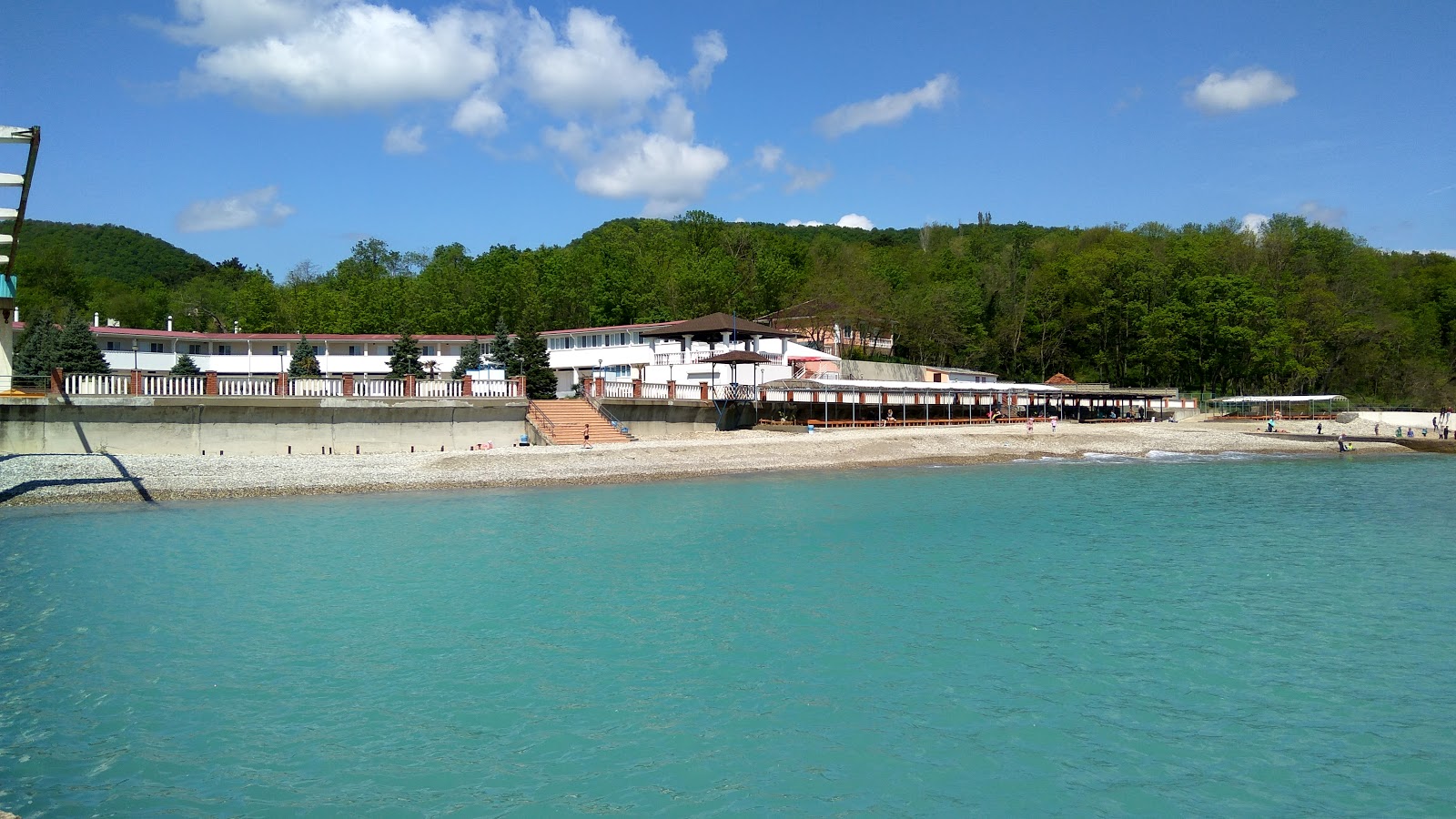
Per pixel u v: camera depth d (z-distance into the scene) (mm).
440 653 19172
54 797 12703
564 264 109688
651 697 16766
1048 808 12750
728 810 12562
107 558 28062
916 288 130500
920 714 16016
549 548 30391
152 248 178375
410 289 106750
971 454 67625
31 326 74062
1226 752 14641
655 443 60094
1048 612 22547
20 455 42656
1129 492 48031
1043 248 146750
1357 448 81375
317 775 13547
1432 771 14023
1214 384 122188
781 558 28906
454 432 55938
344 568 27109
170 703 16312
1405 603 23719
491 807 12586
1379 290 129375
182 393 47812
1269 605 23422
